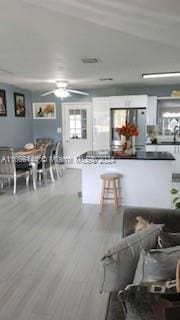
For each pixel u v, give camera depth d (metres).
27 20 2.34
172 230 1.87
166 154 4.60
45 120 7.93
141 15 2.03
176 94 6.71
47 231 3.44
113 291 1.38
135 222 1.94
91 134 7.70
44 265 2.62
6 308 2.03
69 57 3.78
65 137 7.89
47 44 3.13
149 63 4.24
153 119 7.00
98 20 2.26
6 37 2.85
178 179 6.11
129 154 4.46
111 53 3.58
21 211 4.22
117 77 5.60
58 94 5.92
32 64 4.23
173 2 1.73
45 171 6.40
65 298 2.14
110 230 3.46
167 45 3.15
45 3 1.96
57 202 4.68
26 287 2.28
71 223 3.71
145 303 1.06
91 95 7.52
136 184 4.40
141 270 1.26
